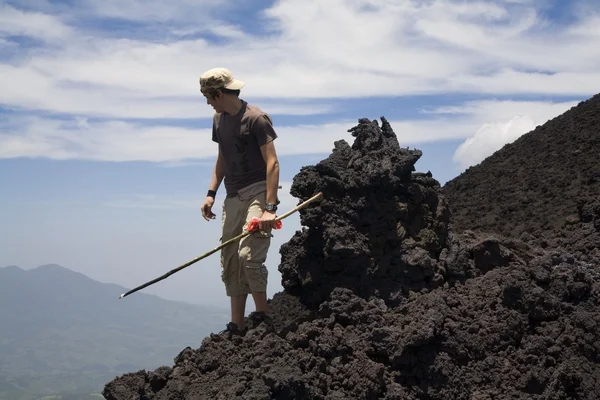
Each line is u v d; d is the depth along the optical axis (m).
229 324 5.20
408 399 4.29
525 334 4.81
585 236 6.47
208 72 5.06
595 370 4.56
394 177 5.42
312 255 5.55
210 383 4.49
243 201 5.16
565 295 5.01
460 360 4.57
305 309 5.53
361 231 5.35
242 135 5.07
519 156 12.27
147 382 4.86
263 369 4.32
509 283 4.96
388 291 5.20
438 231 5.57
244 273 5.15
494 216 9.80
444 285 5.30
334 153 5.79
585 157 10.77
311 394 4.23
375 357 4.63
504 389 4.42
